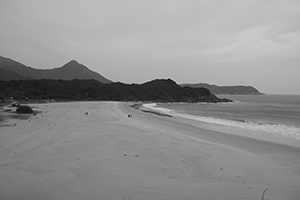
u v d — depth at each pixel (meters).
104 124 17.45
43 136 11.68
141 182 6.19
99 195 5.31
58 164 7.38
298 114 34.72
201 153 9.54
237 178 6.74
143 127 16.72
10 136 11.32
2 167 6.94
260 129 17.84
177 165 7.78
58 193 5.34
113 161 7.94
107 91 74.50
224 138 13.65
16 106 30.58
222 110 45.62
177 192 5.63
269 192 5.77
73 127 15.07
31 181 5.97
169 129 16.50
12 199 4.98
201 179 6.57
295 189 6.01
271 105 68.00
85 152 8.99
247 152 10.09
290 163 8.45
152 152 9.42
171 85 105.94
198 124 20.80
